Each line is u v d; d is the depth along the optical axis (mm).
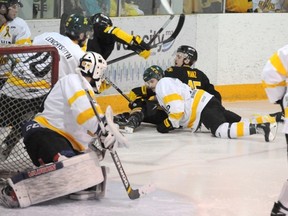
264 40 18422
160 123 14156
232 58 18031
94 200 8992
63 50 10742
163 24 16812
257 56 18375
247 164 11328
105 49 13906
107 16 14977
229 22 17875
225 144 12867
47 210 8531
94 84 8984
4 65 10070
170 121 13594
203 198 9297
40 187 8539
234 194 9531
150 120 14195
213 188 9812
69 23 10961
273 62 7941
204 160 11539
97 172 8656
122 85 16125
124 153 11938
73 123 8859
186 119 13672
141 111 13938
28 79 10070
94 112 8531
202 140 13188
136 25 16391
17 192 8531
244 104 17609
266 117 13141
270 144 12969
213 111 13484
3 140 10055
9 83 10086
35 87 10094
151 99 14266
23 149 10148
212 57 17766
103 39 13750
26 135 8914
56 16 15406
